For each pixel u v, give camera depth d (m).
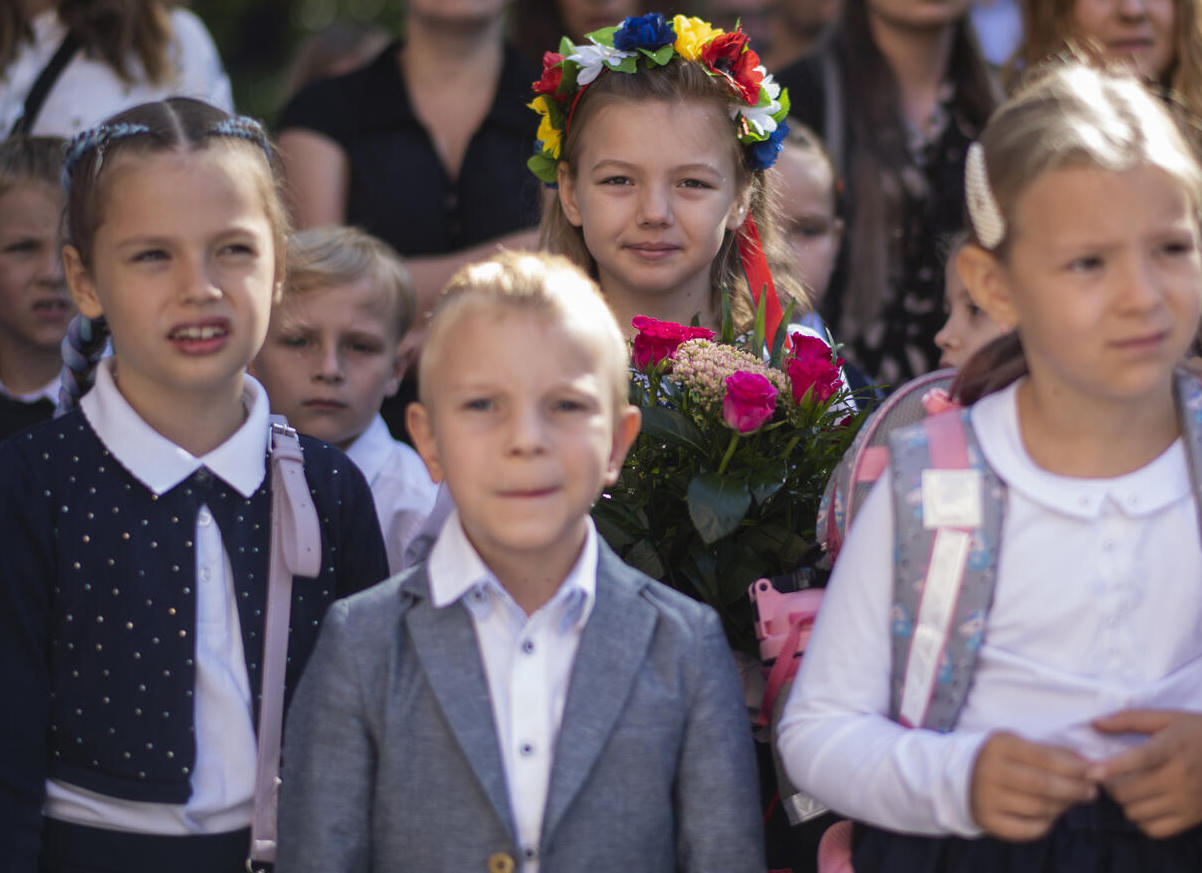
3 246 5.09
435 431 3.06
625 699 3.00
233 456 3.51
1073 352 2.76
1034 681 2.86
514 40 7.27
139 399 3.50
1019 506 2.90
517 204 6.06
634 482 3.67
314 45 9.30
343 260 4.95
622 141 4.23
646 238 4.24
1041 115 2.85
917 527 2.93
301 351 4.90
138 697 3.33
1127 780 2.71
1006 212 2.85
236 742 3.40
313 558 3.52
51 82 5.97
